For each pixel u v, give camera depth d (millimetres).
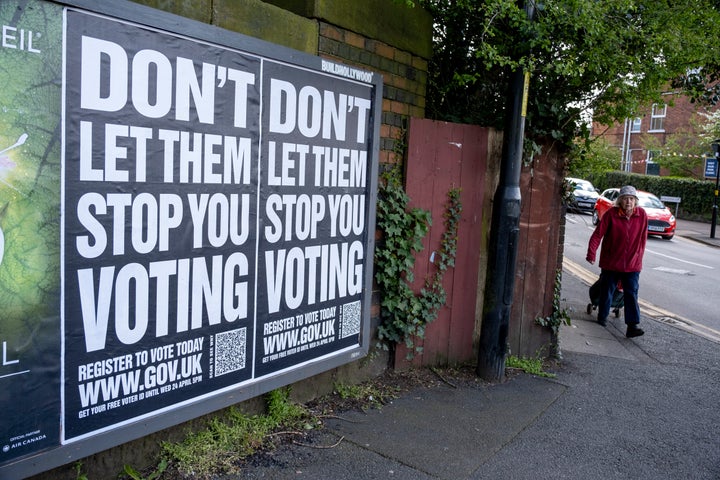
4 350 2314
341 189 3998
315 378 4121
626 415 4422
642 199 22172
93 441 2605
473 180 5113
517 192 4816
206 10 3105
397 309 4672
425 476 3277
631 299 6742
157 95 2766
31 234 2359
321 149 3791
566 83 5410
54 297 2453
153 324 2848
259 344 3469
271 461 3295
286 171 3541
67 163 2453
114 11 2539
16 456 2377
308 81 3629
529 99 5266
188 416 3033
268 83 3350
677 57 5145
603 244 6957
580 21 4516
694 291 10859
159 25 2727
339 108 3906
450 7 5352
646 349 6480
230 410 3510
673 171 31719
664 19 5074
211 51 3002
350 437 3672
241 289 3309
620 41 4820
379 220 4500
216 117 3062
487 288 4910
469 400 4461
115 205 2643
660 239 21219
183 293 2980
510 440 3828
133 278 2744
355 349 4246
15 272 2322
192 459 3129
